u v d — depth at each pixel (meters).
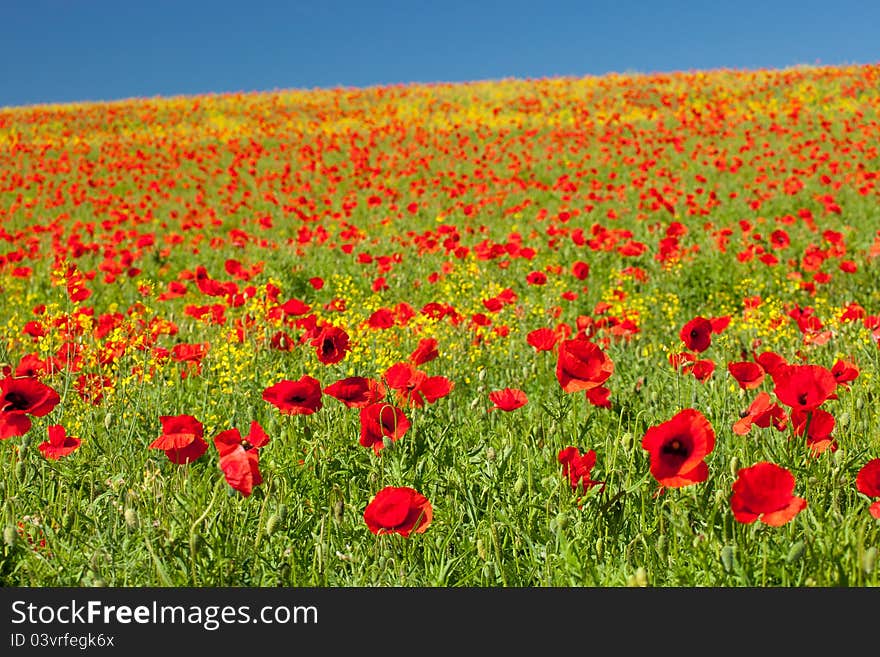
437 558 2.58
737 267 9.19
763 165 18.61
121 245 14.19
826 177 14.27
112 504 2.86
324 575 2.45
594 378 2.62
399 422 2.87
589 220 14.02
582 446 3.25
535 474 3.05
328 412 3.70
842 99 29.31
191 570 2.41
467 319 5.56
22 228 17.05
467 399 4.59
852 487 2.83
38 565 2.52
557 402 4.06
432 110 35.66
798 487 2.81
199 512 2.66
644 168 18.44
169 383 4.29
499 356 5.41
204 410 4.11
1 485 2.93
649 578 2.28
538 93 37.97
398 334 5.62
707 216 13.61
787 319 5.42
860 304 7.55
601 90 36.94
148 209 17.02
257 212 17.05
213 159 25.50
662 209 14.09
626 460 2.89
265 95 45.41
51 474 3.21
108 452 3.46
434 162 22.56
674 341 5.96
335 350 3.60
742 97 31.94
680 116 26.73
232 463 2.35
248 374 4.52
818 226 11.92
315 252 11.47
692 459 2.07
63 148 30.56
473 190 17.41
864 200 14.41
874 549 2.08
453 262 9.73
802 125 24.08
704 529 2.56
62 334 4.67
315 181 21.06
